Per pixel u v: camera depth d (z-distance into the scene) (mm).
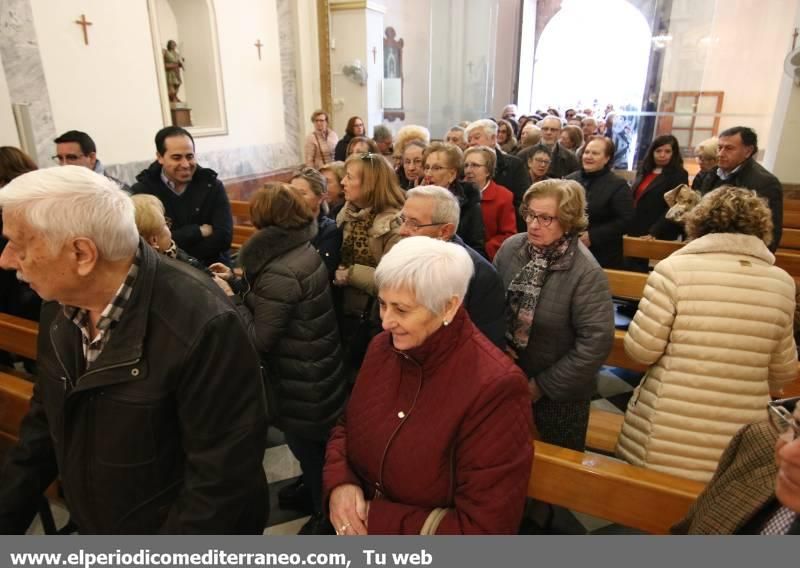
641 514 1199
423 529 1033
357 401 1191
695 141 7574
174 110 5289
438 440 1038
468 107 10789
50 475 1218
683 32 7000
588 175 3254
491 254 2857
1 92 3523
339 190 3006
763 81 7266
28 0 3662
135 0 4551
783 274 1441
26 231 827
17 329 1969
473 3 10172
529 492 1319
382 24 7832
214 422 962
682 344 1489
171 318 933
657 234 3781
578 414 1788
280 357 1769
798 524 784
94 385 917
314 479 1919
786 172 5078
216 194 2701
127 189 2889
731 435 1488
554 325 1677
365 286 2053
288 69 6973
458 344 1059
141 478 974
